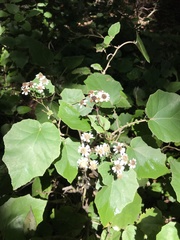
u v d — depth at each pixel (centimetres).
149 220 44
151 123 42
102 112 49
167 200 55
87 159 38
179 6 140
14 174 36
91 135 39
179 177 39
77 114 41
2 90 71
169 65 72
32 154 37
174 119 42
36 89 44
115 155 40
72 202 52
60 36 94
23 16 89
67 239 45
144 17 129
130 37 93
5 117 67
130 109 63
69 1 111
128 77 70
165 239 37
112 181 38
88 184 49
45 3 105
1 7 102
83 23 108
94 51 87
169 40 98
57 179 54
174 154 58
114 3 119
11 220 36
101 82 47
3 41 73
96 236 47
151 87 65
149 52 85
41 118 49
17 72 74
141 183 49
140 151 42
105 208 38
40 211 37
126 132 51
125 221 42
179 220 51
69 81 62
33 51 59
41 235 44
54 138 38
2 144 59
